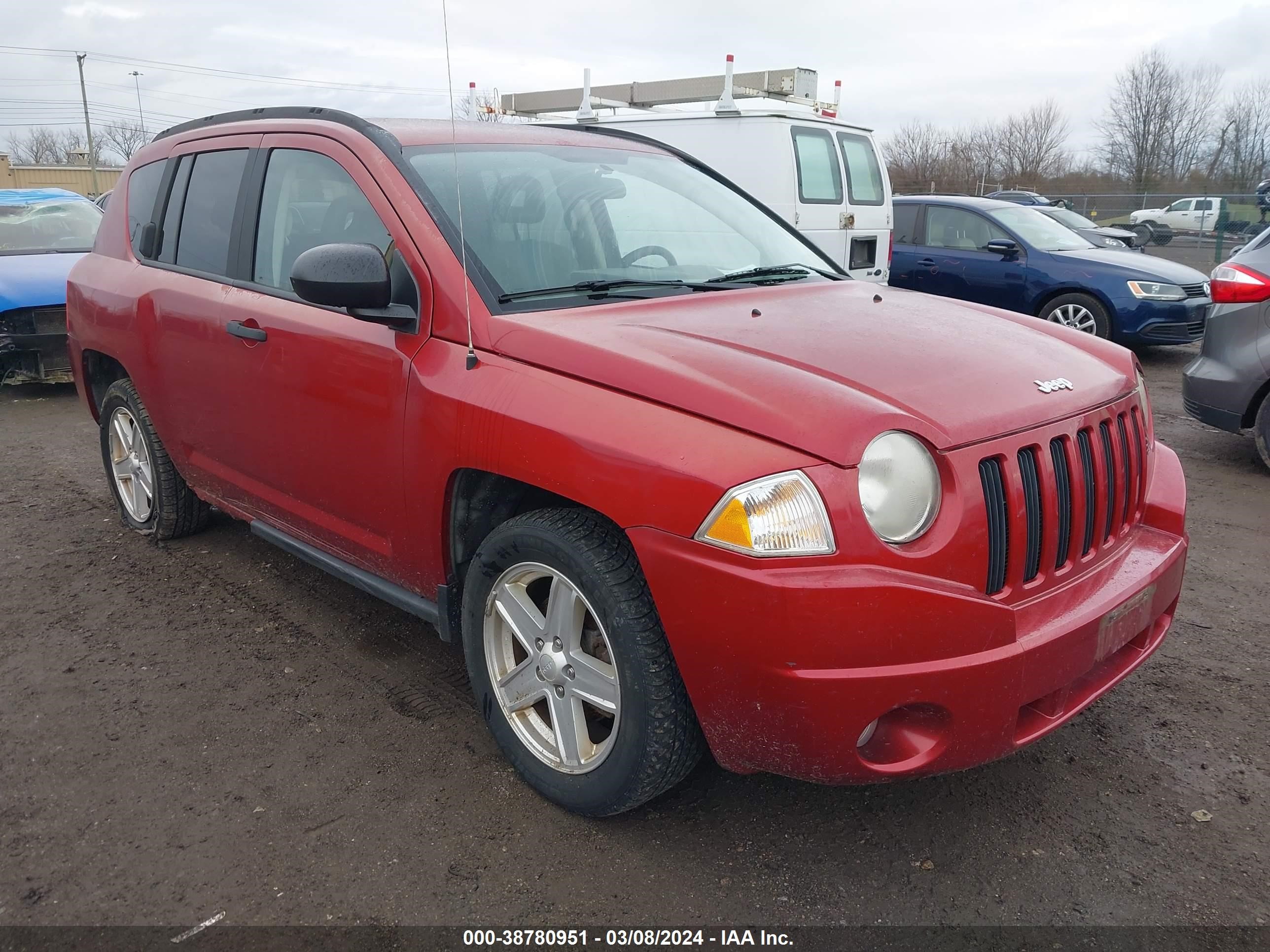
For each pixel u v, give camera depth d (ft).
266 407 11.02
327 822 8.55
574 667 8.29
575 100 37.01
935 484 7.12
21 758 9.54
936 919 7.42
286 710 10.43
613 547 7.76
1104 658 7.93
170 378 12.80
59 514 16.75
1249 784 9.05
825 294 10.57
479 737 9.91
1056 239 33.12
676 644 7.18
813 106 33.53
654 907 7.55
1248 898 7.59
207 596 13.30
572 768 8.44
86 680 11.07
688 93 34.42
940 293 34.30
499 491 9.12
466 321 8.87
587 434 7.59
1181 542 9.09
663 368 7.59
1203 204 88.28
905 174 172.76
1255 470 19.30
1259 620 12.48
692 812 8.69
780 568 6.68
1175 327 30.27
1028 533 7.61
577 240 10.32
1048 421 7.86
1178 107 154.40
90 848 8.22
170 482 14.52
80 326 14.92
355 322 9.82
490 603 8.89
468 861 8.06
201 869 7.96
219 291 11.80
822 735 6.81
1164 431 22.77
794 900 7.62
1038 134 181.98
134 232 14.16
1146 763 9.40
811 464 6.77
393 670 11.29
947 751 7.07
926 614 6.77
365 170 10.02
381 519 9.84
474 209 9.73
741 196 13.20
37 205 29.96
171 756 9.57
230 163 12.18
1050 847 8.22
